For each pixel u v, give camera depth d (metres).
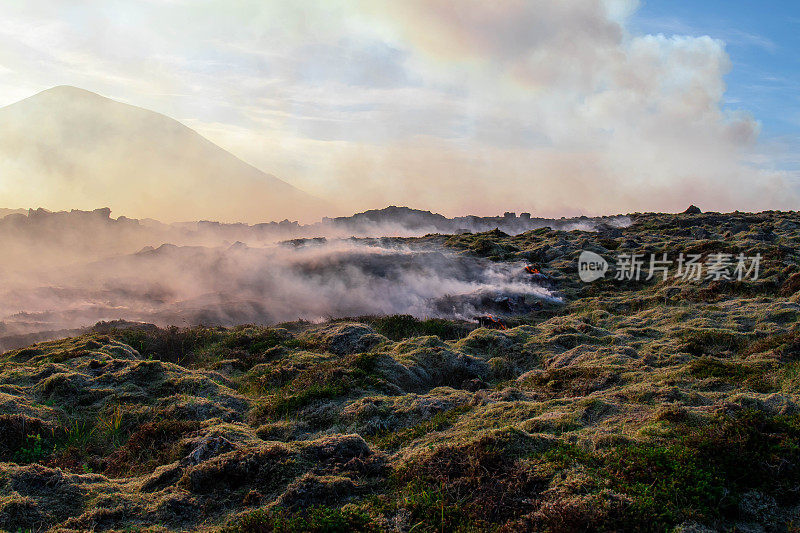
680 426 8.84
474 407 11.64
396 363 15.05
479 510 7.03
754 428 8.14
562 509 6.58
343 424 11.19
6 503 7.06
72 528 6.98
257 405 12.69
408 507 7.27
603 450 8.20
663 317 21.05
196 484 8.04
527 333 19.42
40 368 14.21
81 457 10.24
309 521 6.95
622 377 12.95
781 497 6.98
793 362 12.59
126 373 13.97
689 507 6.68
